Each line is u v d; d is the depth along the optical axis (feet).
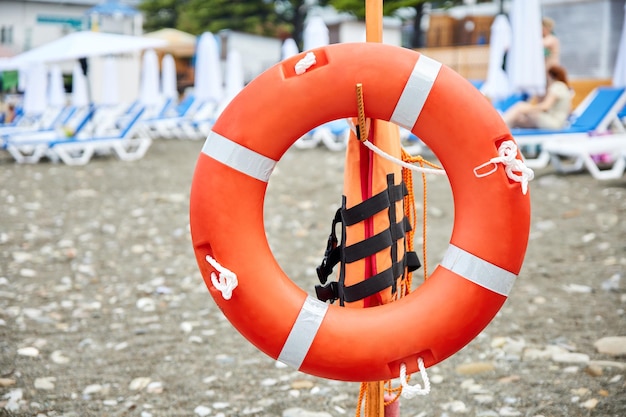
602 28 37.68
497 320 14.26
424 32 89.56
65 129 42.39
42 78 47.83
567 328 13.69
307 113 6.82
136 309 15.57
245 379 12.13
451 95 6.75
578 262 17.75
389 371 6.97
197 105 53.36
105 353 13.21
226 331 14.33
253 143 6.85
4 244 20.80
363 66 6.74
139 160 38.60
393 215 7.30
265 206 25.44
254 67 105.70
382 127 7.30
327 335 6.91
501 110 34.86
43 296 16.37
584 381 11.44
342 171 32.40
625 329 13.48
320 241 20.79
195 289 16.88
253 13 105.81
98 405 11.14
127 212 25.23
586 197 24.70
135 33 71.10
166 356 13.08
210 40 49.67
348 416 10.77
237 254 6.91
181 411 10.97
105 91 50.26
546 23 33.19
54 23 79.30
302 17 106.22
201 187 6.95
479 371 12.09
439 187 28.07
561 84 31.55
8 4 76.43
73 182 31.45
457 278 6.91
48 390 11.64
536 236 20.24
